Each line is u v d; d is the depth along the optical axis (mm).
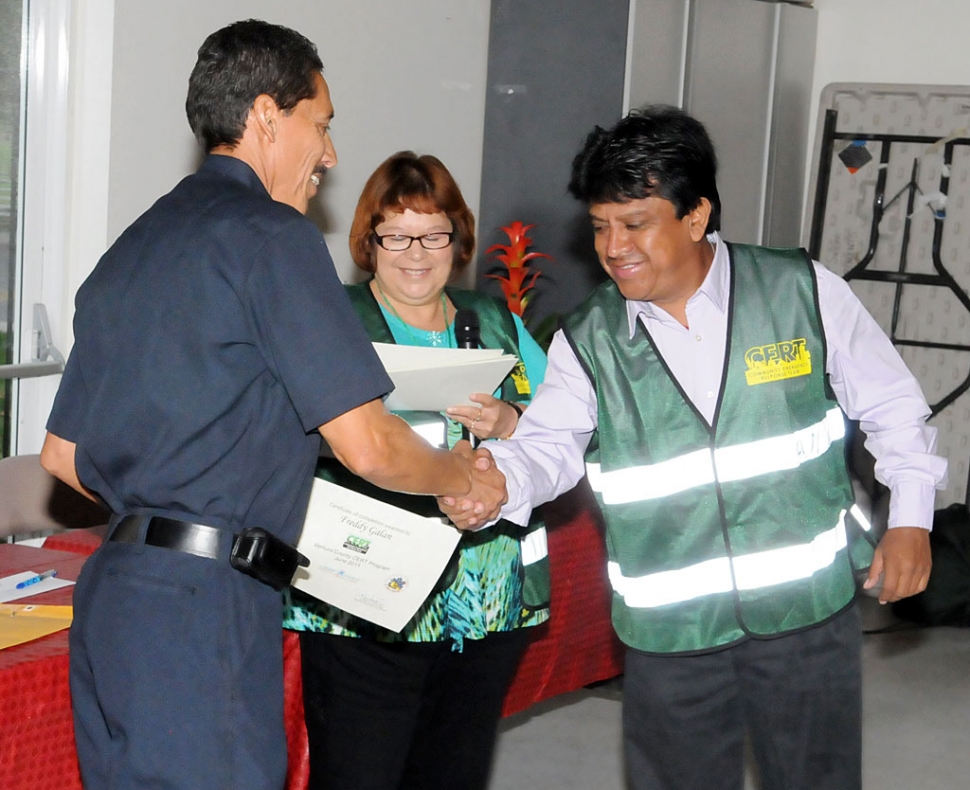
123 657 1545
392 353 2010
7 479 2867
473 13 4629
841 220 5430
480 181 4793
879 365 1940
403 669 2111
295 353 1553
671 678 1962
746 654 1939
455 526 1875
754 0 4891
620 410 1954
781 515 1916
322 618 2098
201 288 1557
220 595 1564
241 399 1573
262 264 1554
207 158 1692
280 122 1662
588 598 3527
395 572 1887
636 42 4375
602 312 1990
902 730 3816
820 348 1933
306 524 1881
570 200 4586
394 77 4352
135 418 1578
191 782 1527
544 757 3490
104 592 1582
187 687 1534
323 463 2090
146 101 3533
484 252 4801
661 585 1950
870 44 5391
